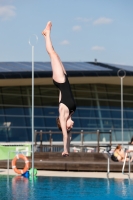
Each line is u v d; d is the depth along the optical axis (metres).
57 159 69.31
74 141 109.00
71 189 41.84
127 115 119.44
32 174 53.16
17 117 105.25
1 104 105.38
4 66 105.06
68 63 116.50
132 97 122.38
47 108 109.56
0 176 53.62
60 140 105.06
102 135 113.06
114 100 119.44
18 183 46.12
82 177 52.56
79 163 60.94
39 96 109.94
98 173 58.09
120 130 116.06
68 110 18.84
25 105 107.75
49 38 19.61
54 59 19.27
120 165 59.16
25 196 37.28
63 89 18.98
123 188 42.62
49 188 42.25
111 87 120.06
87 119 113.19
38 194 38.41
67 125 18.91
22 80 102.31
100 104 116.88
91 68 110.75
